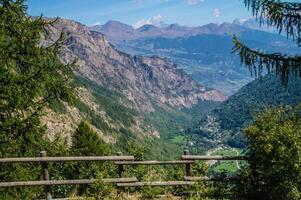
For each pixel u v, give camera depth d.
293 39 10.59
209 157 15.25
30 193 14.19
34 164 15.05
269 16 10.53
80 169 19.22
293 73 10.70
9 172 14.15
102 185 14.59
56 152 16.11
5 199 13.73
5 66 13.77
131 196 14.90
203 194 15.02
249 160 14.62
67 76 14.78
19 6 14.12
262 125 13.91
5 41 13.76
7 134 13.97
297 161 13.20
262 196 14.56
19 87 13.60
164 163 15.33
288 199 13.57
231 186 15.45
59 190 18.30
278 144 13.29
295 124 13.74
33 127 14.29
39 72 14.05
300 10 10.42
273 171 13.48
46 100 14.48
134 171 18.84
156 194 15.03
